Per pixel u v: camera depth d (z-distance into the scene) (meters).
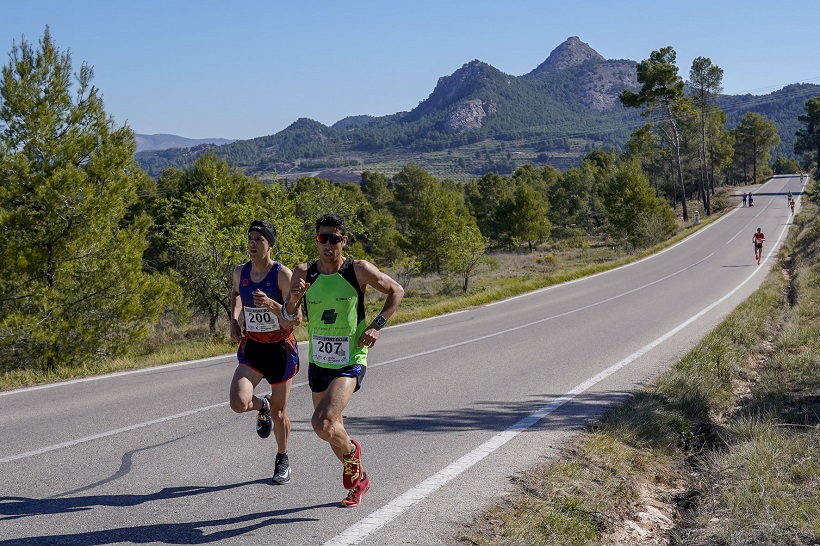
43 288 15.33
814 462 5.73
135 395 8.72
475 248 35.19
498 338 14.20
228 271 19.42
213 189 23.69
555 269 45.34
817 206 71.19
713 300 20.12
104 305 16.02
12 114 15.49
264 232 5.02
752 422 6.99
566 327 15.61
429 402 8.30
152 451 6.10
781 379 9.56
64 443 6.34
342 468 5.63
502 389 9.09
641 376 9.98
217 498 4.91
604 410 7.87
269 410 5.34
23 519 4.46
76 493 4.98
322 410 4.43
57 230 15.84
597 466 5.94
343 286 4.59
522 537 4.28
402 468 5.71
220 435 6.66
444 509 4.77
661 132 83.12
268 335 5.05
